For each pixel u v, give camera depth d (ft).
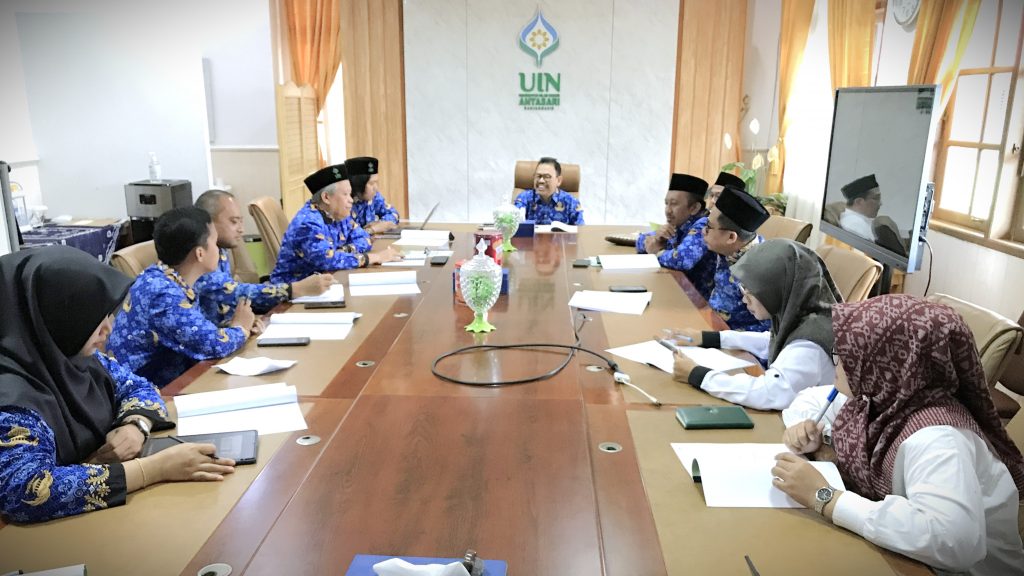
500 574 3.80
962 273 13.07
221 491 4.67
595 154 21.93
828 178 15.01
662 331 8.02
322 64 22.82
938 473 4.16
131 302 7.50
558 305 9.07
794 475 4.56
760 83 21.53
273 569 3.88
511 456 5.16
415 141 22.15
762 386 6.05
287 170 19.62
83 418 5.10
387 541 4.13
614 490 4.72
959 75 13.43
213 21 21.77
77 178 17.74
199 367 6.95
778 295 6.16
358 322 8.31
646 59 21.21
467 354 7.26
